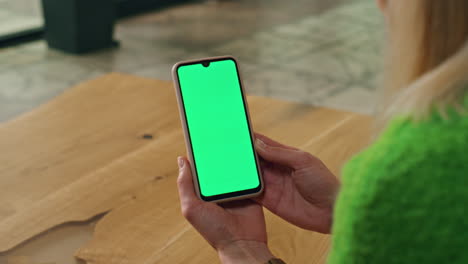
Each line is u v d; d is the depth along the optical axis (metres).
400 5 0.43
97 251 0.81
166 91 1.38
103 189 0.96
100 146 1.10
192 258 0.80
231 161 0.82
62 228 0.86
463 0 0.39
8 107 2.87
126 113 1.25
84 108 1.27
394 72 0.44
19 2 4.11
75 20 3.64
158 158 1.07
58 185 0.97
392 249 0.41
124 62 3.64
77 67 3.52
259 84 3.28
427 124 0.40
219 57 0.85
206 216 0.74
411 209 0.39
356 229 0.42
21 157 1.05
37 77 3.32
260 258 0.73
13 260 0.79
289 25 4.70
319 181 0.80
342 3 5.59
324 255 0.82
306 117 1.25
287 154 0.80
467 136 0.39
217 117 0.83
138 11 4.89
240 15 5.00
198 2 5.44
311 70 3.56
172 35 4.30
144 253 0.81
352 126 1.21
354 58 3.84
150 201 0.93
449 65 0.39
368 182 0.41
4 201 0.92
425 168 0.39
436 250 0.39
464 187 0.38
